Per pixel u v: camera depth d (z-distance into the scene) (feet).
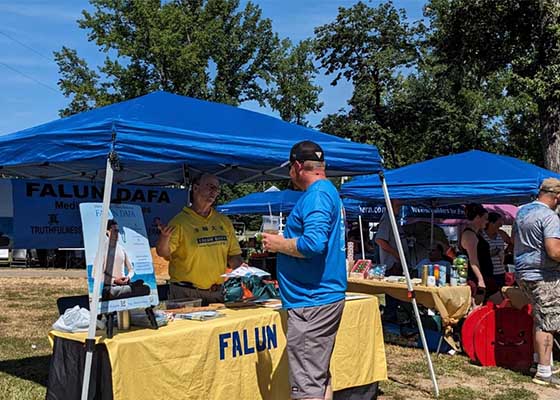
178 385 11.91
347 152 16.37
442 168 26.99
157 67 101.71
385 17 93.40
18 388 17.58
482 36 56.85
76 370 11.64
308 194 11.74
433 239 28.71
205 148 13.30
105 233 11.30
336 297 11.86
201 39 105.19
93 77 107.45
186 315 13.34
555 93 47.65
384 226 26.21
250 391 13.43
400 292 22.33
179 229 15.01
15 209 19.39
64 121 15.34
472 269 23.44
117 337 11.35
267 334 14.02
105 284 11.44
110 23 102.89
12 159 13.79
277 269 12.28
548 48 50.19
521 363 21.25
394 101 93.97
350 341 15.87
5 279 52.19
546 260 18.47
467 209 24.35
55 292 42.60
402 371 20.54
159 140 12.60
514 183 24.02
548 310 18.63
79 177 20.84
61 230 20.39
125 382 11.03
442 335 23.08
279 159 14.71
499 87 92.12
